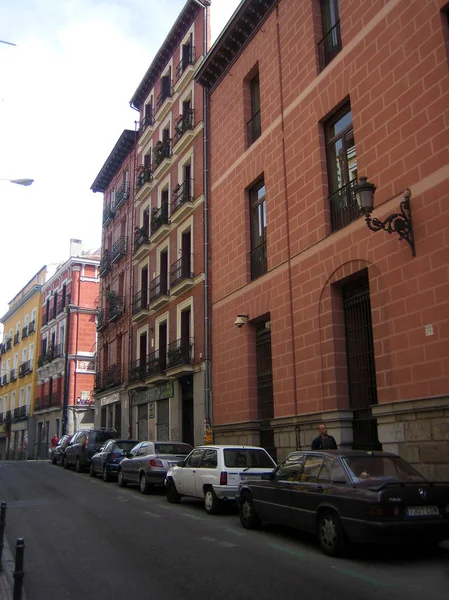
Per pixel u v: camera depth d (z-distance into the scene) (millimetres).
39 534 9781
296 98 15977
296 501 8555
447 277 10430
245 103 19375
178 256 24281
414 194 11383
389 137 12219
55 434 44562
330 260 13844
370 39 13125
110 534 9617
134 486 18047
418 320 10992
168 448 16312
